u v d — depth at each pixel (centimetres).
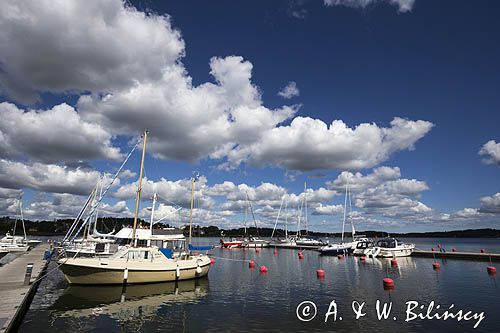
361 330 2027
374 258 6788
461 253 6562
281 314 2377
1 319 1736
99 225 7394
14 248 6531
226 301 2783
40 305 2586
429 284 3634
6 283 2786
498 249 10850
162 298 2875
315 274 4478
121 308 2523
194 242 16512
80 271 3016
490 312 2441
